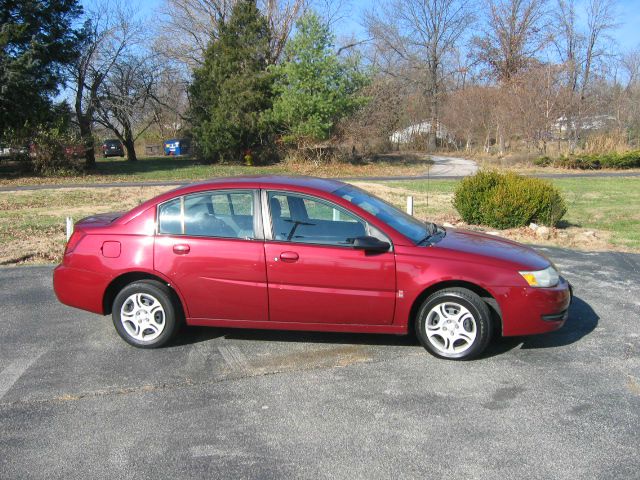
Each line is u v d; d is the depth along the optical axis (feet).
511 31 158.10
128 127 128.98
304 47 97.81
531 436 11.37
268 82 106.52
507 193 36.24
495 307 14.98
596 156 98.32
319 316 15.46
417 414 12.31
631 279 23.71
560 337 16.85
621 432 11.48
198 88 114.93
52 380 14.25
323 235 15.44
